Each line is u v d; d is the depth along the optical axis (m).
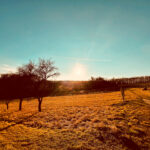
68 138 9.14
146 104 19.02
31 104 32.91
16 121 15.26
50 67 23.94
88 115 15.83
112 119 13.20
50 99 41.34
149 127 10.23
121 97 28.92
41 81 23.97
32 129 11.66
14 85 29.66
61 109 22.11
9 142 8.85
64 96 47.53
